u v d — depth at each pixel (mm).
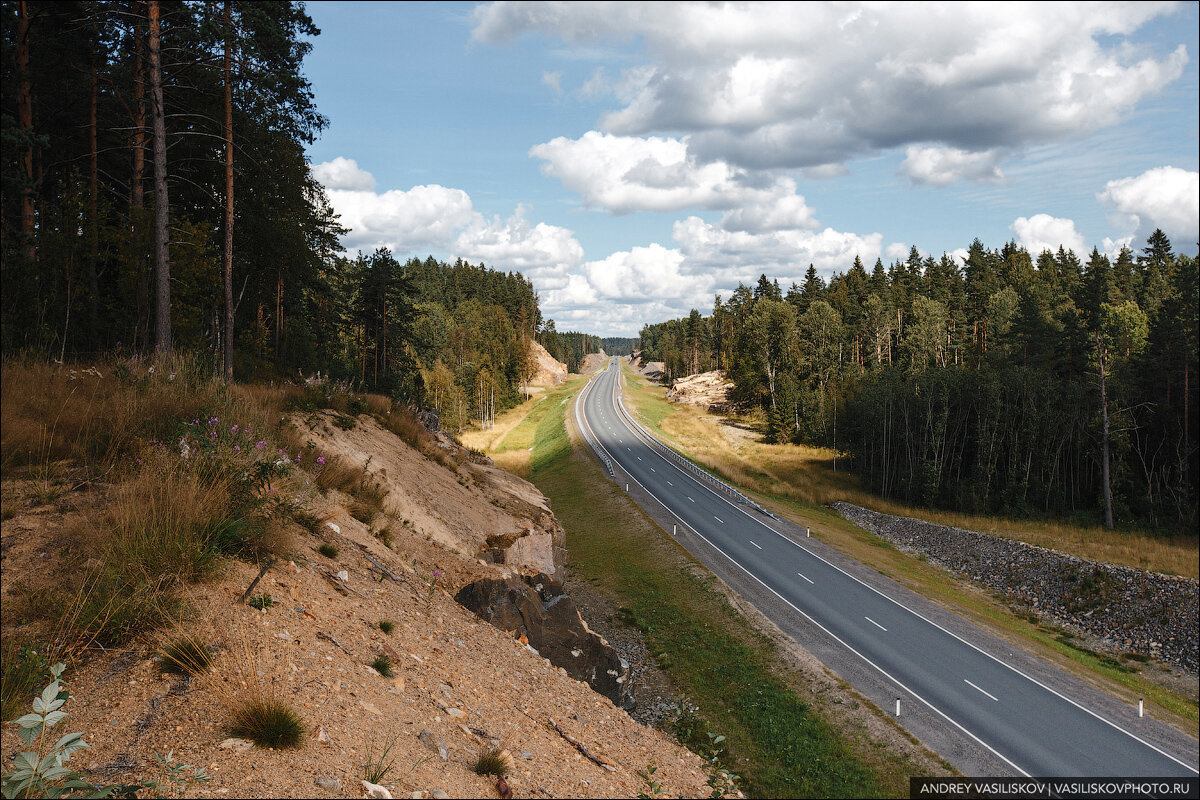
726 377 129500
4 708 3641
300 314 43188
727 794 7082
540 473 66500
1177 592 30688
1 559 5254
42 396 8062
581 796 5250
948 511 57812
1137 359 61281
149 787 3252
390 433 20328
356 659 5652
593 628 29250
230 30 18875
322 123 24688
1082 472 58781
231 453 7883
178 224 20297
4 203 19953
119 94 21484
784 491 61094
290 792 3570
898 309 106500
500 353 130875
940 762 18891
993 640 27453
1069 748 19641
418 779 4262
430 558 12016
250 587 5766
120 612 4695
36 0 21547
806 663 24500
